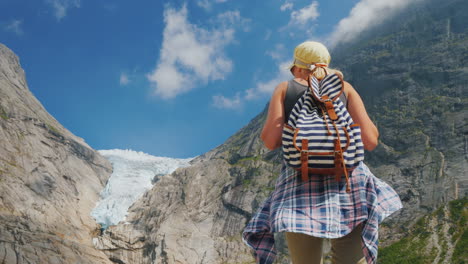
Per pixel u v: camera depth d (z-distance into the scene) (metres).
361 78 111.62
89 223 90.75
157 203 96.56
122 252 84.38
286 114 2.64
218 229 89.19
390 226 77.38
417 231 72.88
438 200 77.00
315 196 2.35
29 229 74.81
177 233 87.50
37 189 85.75
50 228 80.00
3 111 94.19
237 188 95.94
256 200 90.81
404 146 90.12
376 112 101.75
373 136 2.56
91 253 79.75
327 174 2.36
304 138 2.27
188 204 94.56
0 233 70.12
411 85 102.12
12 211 77.31
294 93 2.63
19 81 114.88
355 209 2.34
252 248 2.58
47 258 70.88
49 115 116.31
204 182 100.12
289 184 2.46
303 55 2.75
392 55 110.62
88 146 119.38
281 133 2.56
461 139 84.56
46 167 92.19
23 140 92.44
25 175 85.69
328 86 2.45
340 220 2.30
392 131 94.44
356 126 2.33
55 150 99.88
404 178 84.00
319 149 2.25
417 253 66.88
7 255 67.62
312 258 2.47
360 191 2.38
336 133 2.26
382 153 91.31
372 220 2.35
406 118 95.44
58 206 87.56
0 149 86.06
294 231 2.27
